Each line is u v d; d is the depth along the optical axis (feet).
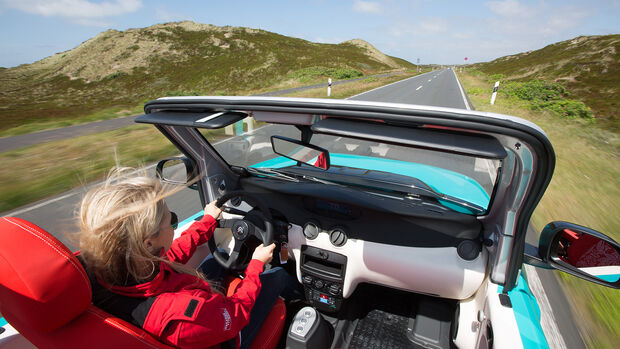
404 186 5.90
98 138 30.45
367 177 6.40
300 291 6.85
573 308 8.36
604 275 4.07
